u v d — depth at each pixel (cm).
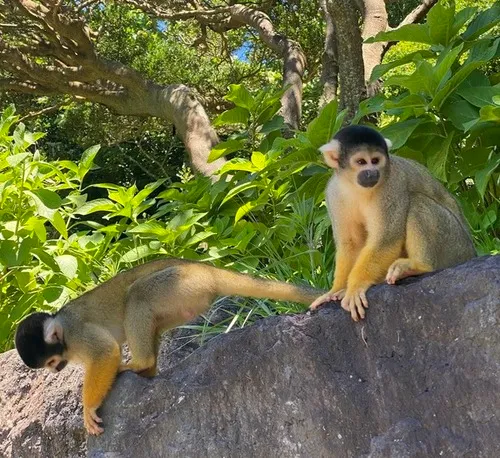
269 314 153
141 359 136
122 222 193
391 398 111
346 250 127
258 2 397
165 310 138
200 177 215
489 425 105
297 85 310
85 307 140
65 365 138
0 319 180
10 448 150
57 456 144
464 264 111
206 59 488
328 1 248
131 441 126
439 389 108
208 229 185
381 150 121
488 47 182
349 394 114
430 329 110
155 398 126
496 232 173
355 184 121
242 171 200
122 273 144
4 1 351
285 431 117
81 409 143
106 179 523
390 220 120
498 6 190
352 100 246
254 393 120
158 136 517
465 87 176
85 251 185
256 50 492
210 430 121
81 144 483
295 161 182
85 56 348
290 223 175
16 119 206
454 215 127
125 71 349
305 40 444
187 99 327
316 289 138
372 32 281
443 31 188
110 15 445
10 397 156
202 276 139
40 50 354
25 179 187
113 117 470
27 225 184
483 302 106
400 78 175
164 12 383
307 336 118
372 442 110
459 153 178
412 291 111
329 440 114
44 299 174
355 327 115
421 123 177
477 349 106
